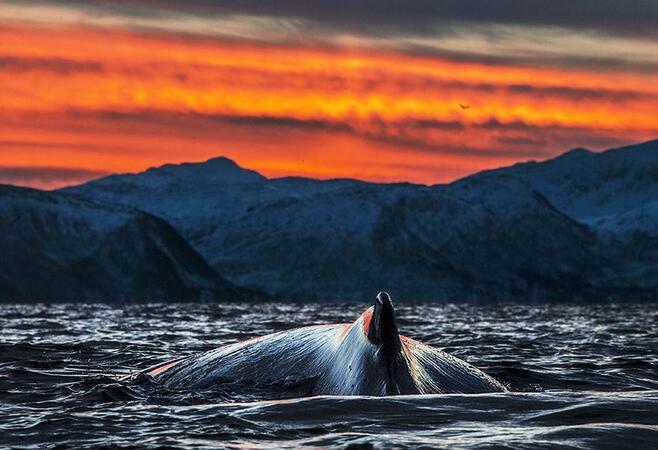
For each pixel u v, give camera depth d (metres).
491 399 33.97
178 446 29.70
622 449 28.17
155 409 35.81
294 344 39.03
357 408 32.44
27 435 32.56
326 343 37.81
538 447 28.22
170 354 70.50
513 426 30.84
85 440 31.44
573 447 28.20
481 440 28.97
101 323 138.62
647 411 33.06
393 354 34.19
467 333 115.94
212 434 31.00
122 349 75.19
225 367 39.34
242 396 36.09
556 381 54.22
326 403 33.19
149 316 184.00
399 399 33.00
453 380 35.84
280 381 36.81
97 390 40.94
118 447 30.11
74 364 60.81
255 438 30.27
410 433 29.98
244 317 188.50
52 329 116.06
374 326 34.81
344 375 34.88
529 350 81.06
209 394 37.09
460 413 32.16
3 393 43.88
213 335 103.81
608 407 33.38
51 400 40.94
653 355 73.88
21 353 69.25
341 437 29.75
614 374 57.88
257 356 39.09
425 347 38.19
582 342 93.12
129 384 41.22
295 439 29.91
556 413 32.56
